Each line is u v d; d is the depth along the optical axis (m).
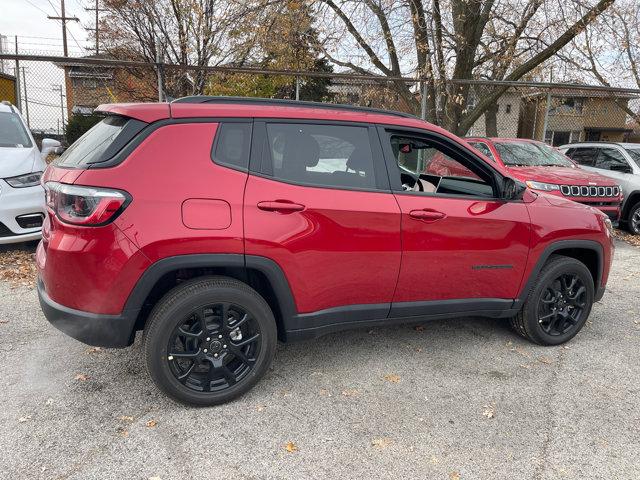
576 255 4.32
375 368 3.55
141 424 2.79
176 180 2.73
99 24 13.31
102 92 14.05
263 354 3.07
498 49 12.65
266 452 2.60
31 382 3.19
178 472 2.43
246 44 12.88
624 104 15.20
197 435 2.71
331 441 2.70
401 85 10.98
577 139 28.23
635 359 3.86
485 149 8.39
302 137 3.09
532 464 2.58
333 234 3.06
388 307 3.38
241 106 3.00
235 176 2.86
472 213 3.49
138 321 3.02
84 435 2.67
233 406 3.01
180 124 2.81
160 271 2.70
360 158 3.25
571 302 4.05
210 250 2.77
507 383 3.40
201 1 12.71
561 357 3.85
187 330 2.89
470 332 4.28
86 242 2.60
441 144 3.54
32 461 2.46
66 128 11.92
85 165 2.67
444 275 3.48
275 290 2.98
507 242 3.63
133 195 2.64
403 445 2.69
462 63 11.42
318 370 3.50
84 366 3.42
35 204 5.46
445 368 3.59
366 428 2.83
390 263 3.27
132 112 2.77
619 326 4.57
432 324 4.44
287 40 12.44
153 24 12.70
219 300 2.88
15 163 5.54
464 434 2.81
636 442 2.79
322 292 3.13
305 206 2.98
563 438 2.80
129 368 3.41
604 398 3.25
